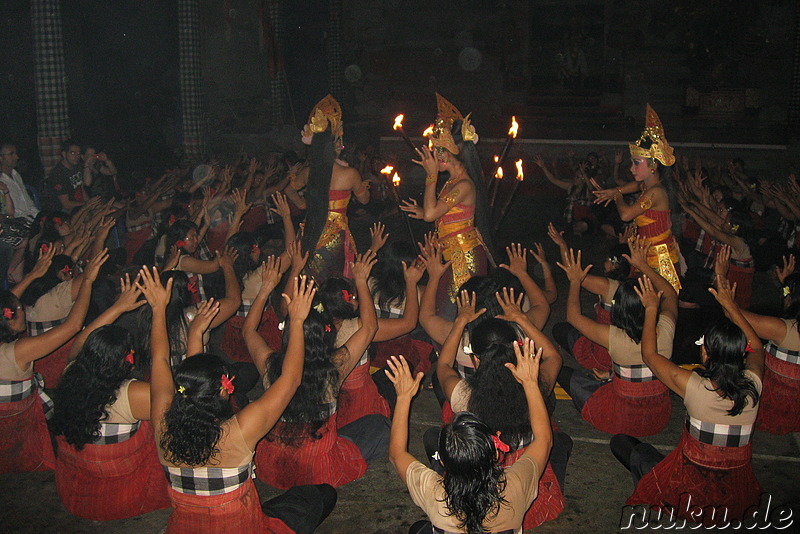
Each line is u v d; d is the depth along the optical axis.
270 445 3.93
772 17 19.95
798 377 4.46
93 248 6.77
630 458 4.07
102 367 3.38
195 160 14.90
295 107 21.94
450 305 5.72
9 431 4.09
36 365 5.32
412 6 22.25
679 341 6.18
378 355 5.58
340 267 6.38
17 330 4.01
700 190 7.66
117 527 3.81
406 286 4.68
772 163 17.73
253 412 3.03
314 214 6.34
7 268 7.02
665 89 21.12
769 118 20.42
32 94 15.68
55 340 3.90
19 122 15.30
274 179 11.34
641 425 4.42
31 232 6.23
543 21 21.59
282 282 8.07
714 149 17.97
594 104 21.61
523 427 3.27
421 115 22.73
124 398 3.44
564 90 21.80
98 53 18.00
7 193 7.52
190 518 3.10
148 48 18.50
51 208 10.04
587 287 5.22
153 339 3.33
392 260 5.16
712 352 3.36
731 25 20.17
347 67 22.77
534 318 4.40
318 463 3.89
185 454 2.92
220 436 2.97
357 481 4.28
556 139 19.12
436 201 5.55
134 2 18.17
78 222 6.71
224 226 8.26
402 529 3.82
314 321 3.66
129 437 3.58
